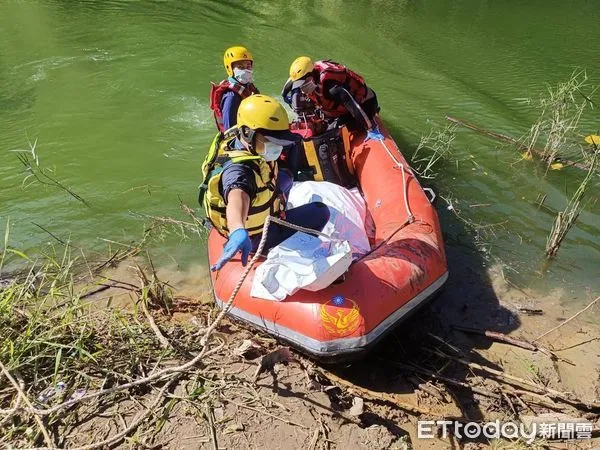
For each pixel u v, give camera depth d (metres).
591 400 2.92
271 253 2.91
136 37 8.30
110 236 4.25
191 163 5.20
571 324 3.47
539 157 5.33
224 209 2.74
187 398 2.63
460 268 3.92
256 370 2.84
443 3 10.55
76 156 5.27
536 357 3.18
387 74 7.19
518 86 6.91
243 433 2.50
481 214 4.52
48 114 6.02
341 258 2.71
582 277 3.89
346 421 2.63
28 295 3.04
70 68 7.16
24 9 9.57
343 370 3.02
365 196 4.16
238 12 9.66
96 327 3.03
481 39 8.59
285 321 2.91
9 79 6.82
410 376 3.03
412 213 3.54
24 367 2.70
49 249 4.08
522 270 3.93
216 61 7.50
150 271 3.88
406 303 3.01
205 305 3.53
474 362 3.14
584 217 4.52
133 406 2.60
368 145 4.42
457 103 6.43
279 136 2.61
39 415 2.40
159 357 2.85
